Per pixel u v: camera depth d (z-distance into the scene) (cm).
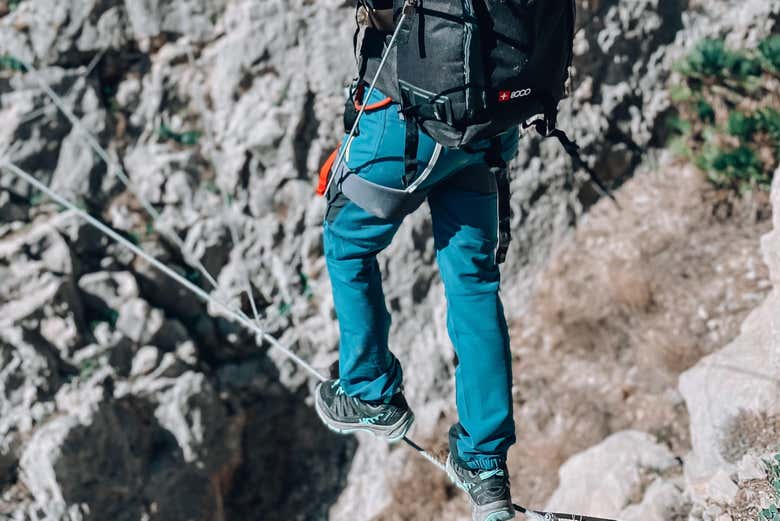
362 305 285
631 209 817
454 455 298
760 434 493
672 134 829
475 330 277
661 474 602
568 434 735
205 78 809
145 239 786
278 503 805
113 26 798
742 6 817
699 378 557
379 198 257
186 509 738
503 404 280
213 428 765
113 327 753
